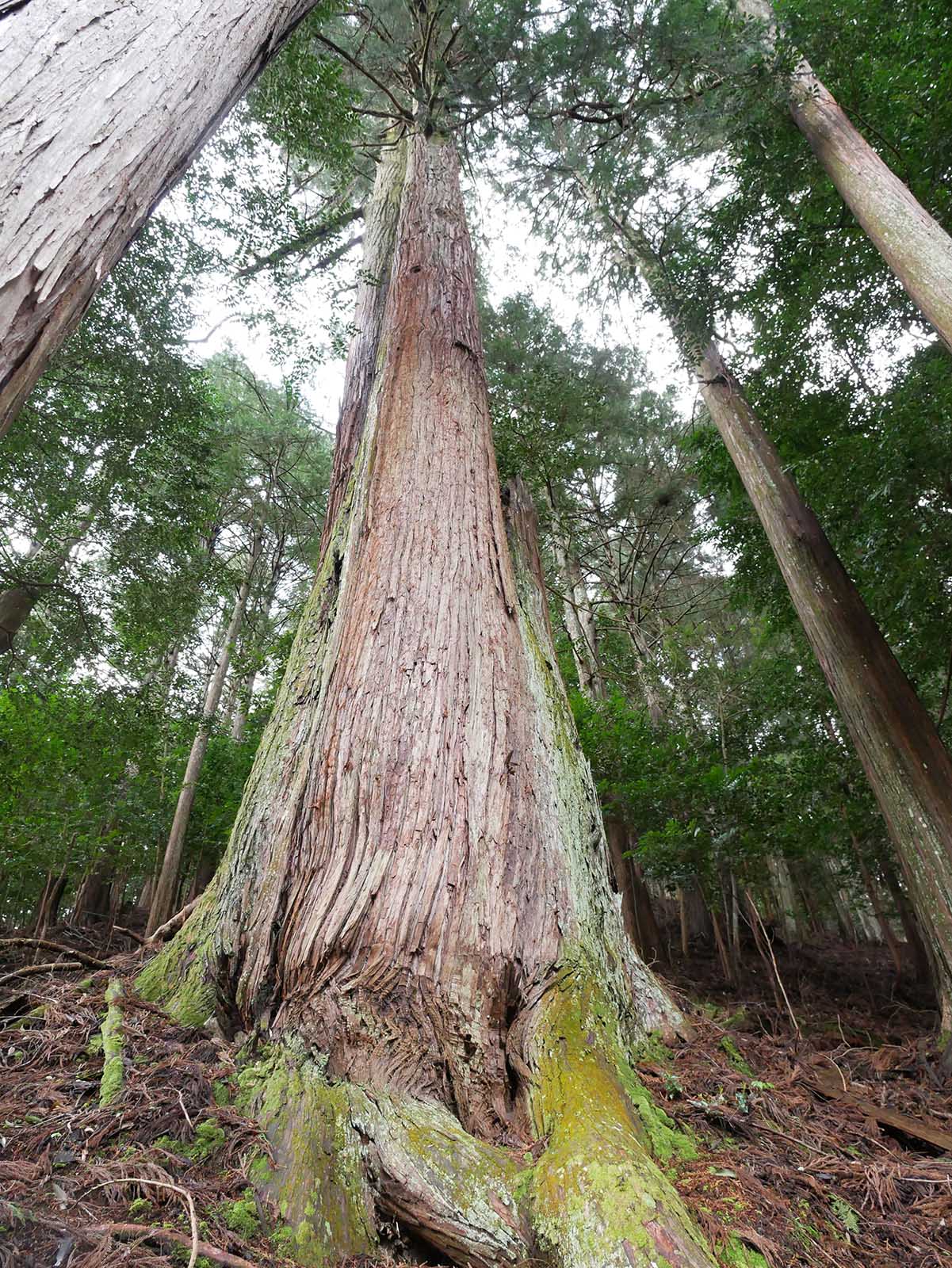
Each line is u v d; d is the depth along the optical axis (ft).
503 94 21.25
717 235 23.61
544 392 29.45
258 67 7.04
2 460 20.43
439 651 8.94
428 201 18.90
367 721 8.29
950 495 19.45
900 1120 8.81
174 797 30.71
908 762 16.21
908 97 18.42
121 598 25.46
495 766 8.19
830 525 24.09
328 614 12.47
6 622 24.67
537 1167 5.05
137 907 38.81
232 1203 4.74
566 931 7.53
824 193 22.21
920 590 21.67
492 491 12.05
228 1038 7.59
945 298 13.93
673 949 30.58
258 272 19.99
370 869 7.22
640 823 22.52
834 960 33.32
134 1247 3.95
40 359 3.63
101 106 4.39
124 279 20.02
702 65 20.72
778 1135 7.46
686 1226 4.46
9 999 8.87
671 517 43.80
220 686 35.81
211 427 28.14
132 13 5.11
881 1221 6.15
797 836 20.43
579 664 35.29
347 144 20.71
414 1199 4.97
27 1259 3.64
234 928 8.23
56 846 22.65
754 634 44.06
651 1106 6.74
